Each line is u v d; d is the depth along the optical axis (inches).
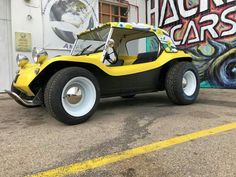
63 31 248.4
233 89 220.1
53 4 241.1
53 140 85.4
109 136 88.4
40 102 111.8
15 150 76.7
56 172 61.5
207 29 241.0
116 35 147.6
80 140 84.7
